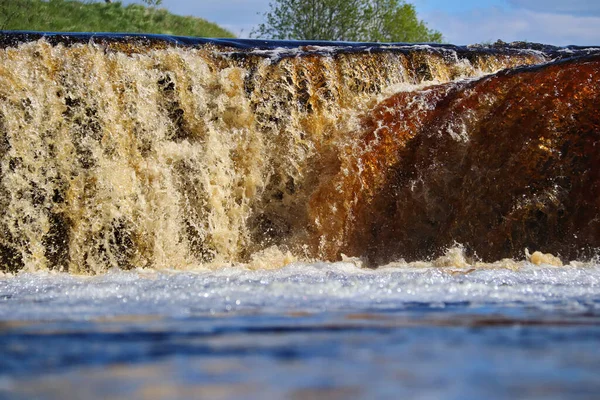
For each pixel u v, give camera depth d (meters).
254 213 12.63
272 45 14.95
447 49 14.69
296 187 12.68
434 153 12.01
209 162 12.59
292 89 13.17
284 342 3.10
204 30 38.12
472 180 11.43
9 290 6.51
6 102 12.10
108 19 33.94
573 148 10.70
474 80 12.76
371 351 2.86
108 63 12.60
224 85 12.95
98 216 11.95
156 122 12.62
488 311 4.24
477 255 10.93
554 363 2.60
